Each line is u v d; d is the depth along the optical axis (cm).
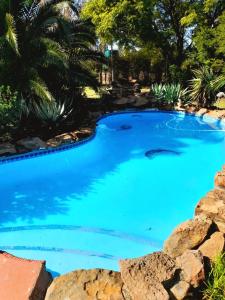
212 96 1994
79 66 1616
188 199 913
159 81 3002
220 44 2047
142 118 1908
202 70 2048
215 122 1756
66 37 1415
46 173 1066
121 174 1077
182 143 1430
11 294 398
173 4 2441
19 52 1327
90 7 2270
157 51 2741
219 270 394
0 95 1248
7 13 1293
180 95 2047
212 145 1396
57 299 381
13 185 976
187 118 1878
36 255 654
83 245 693
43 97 1308
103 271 412
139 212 837
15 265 436
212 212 548
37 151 1148
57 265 627
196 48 2369
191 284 387
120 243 702
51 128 1395
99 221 791
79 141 1278
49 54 1327
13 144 1179
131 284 383
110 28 2242
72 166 1135
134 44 2609
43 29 1439
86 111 1811
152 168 1134
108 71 2880
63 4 1516
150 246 696
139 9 2167
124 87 2491
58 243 696
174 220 805
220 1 2275
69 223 778
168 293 370
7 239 706
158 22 2539
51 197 911
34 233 730
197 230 472
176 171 1113
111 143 1418
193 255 414
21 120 1345
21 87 1339
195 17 2219
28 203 873
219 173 694
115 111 1942
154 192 952
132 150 1328
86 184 997
